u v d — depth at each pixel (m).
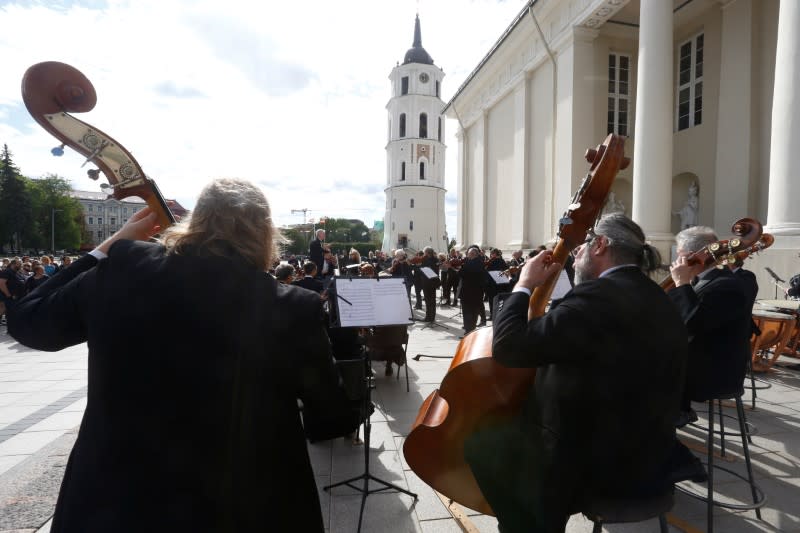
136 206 84.50
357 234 100.56
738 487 2.69
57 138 1.24
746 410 4.01
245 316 0.96
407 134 54.53
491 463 1.58
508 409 1.77
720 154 10.55
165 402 0.91
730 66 10.31
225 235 1.04
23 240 55.91
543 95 14.35
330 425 1.30
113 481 0.89
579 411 1.36
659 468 1.48
